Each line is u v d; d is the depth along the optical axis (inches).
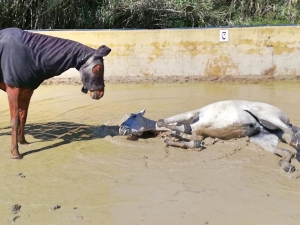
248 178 138.7
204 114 166.6
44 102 248.2
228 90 273.4
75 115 217.8
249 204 122.3
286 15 446.9
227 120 162.1
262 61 308.5
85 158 157.6
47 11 376.8
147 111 221.0
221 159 153.6
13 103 156.3
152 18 413.7
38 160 156.9
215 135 167.6
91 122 204.2
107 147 168.6
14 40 151.4
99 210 119.8
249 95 257.3
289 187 133.0
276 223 112.2
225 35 305.4
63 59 155.6
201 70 309.7
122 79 306.2
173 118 168.4
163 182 136.3
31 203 124.6
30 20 390.6
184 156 156.9
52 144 173.5
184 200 124.5
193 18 418.9
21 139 171.9
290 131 150.4
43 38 155.3
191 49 307.3
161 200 124.6
